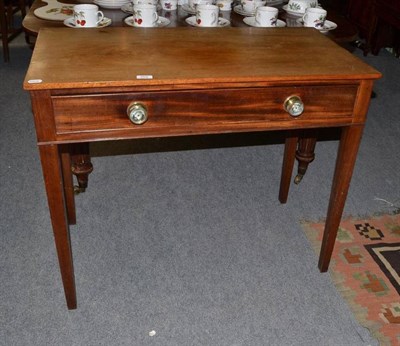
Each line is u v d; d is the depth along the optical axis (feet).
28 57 10.13
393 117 8.45
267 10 5.07
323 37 4.38
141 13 4.86
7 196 5.84
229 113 3.51
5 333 4.07
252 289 4.65
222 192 6.17
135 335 4.12
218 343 4.09
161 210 5.75
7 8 10.67
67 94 3.14
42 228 5.33
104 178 6.34
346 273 4.89
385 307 4.50
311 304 4.51
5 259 4.85
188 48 3.87
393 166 7.01
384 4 10.03
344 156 4.07
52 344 4.00
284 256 5.10
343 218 5.73
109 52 3.67
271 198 6.09
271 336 4.17
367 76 3.58
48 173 3.44
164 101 3.34
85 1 5.87
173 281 4.70
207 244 5.22
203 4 5.32
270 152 7.23
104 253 5.02
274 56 3.83
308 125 3.73
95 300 4.44
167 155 6.98
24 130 7.39
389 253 5.18
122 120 3.33
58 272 4.74
